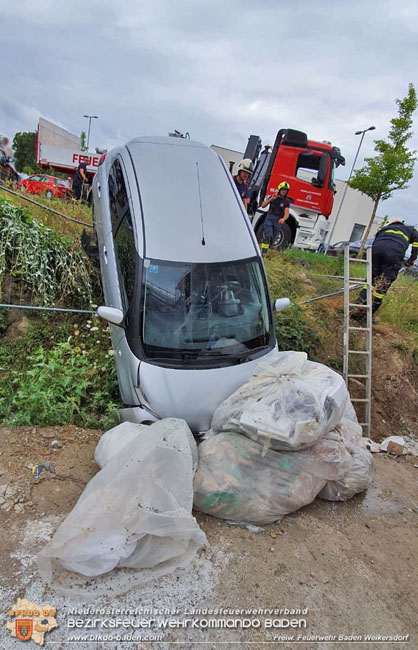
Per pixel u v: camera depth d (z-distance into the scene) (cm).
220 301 425
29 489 312
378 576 285
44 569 245
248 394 340
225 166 541
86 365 517
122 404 442
